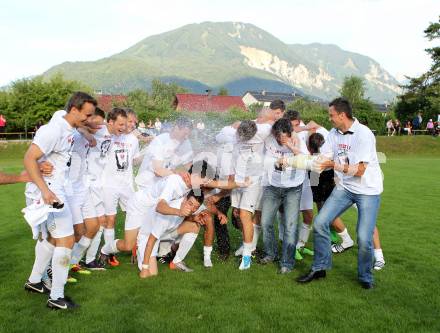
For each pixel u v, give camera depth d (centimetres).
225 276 574
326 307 475
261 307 473
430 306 478
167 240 617
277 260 649
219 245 659
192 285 539
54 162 482
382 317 450
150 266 575
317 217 555
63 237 473
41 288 510
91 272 590
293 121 670
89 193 588
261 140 614
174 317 446
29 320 436
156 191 584
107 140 650
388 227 861
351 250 707
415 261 640
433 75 5569
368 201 536
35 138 457
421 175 1822
